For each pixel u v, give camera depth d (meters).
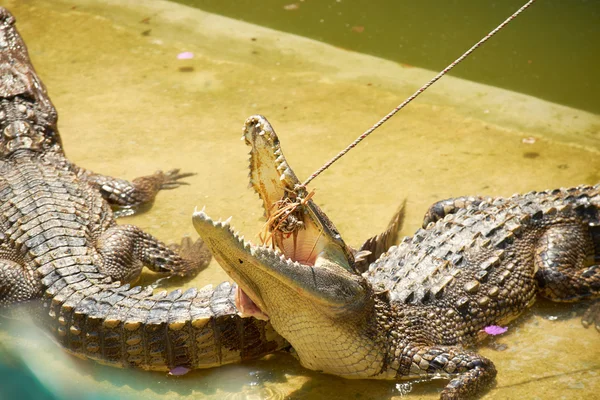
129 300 5.15
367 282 4.63
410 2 11.63
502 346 5.20
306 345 4.69
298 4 11.65
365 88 9.14
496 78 9.28
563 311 5.54
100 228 6.33
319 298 4.27
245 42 10.42
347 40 10.42
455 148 7.81
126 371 5.06
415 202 6.91
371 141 8.01
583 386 4.72
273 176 4.28
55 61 10.03
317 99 8.93
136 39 10.58
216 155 7.82
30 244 5.80
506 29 10.52
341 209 6.83
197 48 10.29
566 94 8.82
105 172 7.54
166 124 8.48
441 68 9.57
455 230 5.76
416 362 4.77
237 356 5.09
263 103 8.88
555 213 5.89
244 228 6.53
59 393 4.41
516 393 4.70
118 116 8.66
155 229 6.71
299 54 10.06
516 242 5.66
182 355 4.98
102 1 11.79
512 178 7.21
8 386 4.16
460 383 4.57
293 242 4.50
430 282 5.26
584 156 7.54
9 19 8.30
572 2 11.30
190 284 6.13
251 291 4.41
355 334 4.61
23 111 7.39
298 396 4.78
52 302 5.23
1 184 6.60
